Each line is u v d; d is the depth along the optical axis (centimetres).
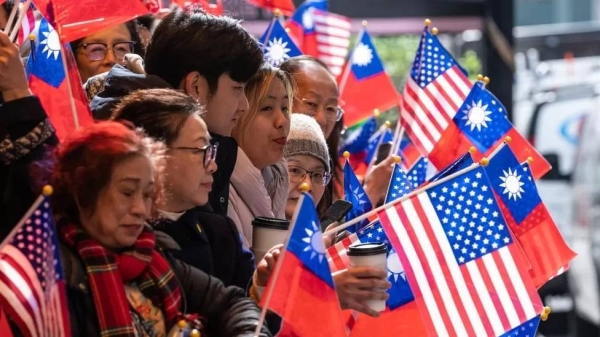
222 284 593
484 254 695
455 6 1411
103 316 527
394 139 973
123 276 543
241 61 674
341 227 679
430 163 972
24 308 519
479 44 1608
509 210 823
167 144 593
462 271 691
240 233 704
